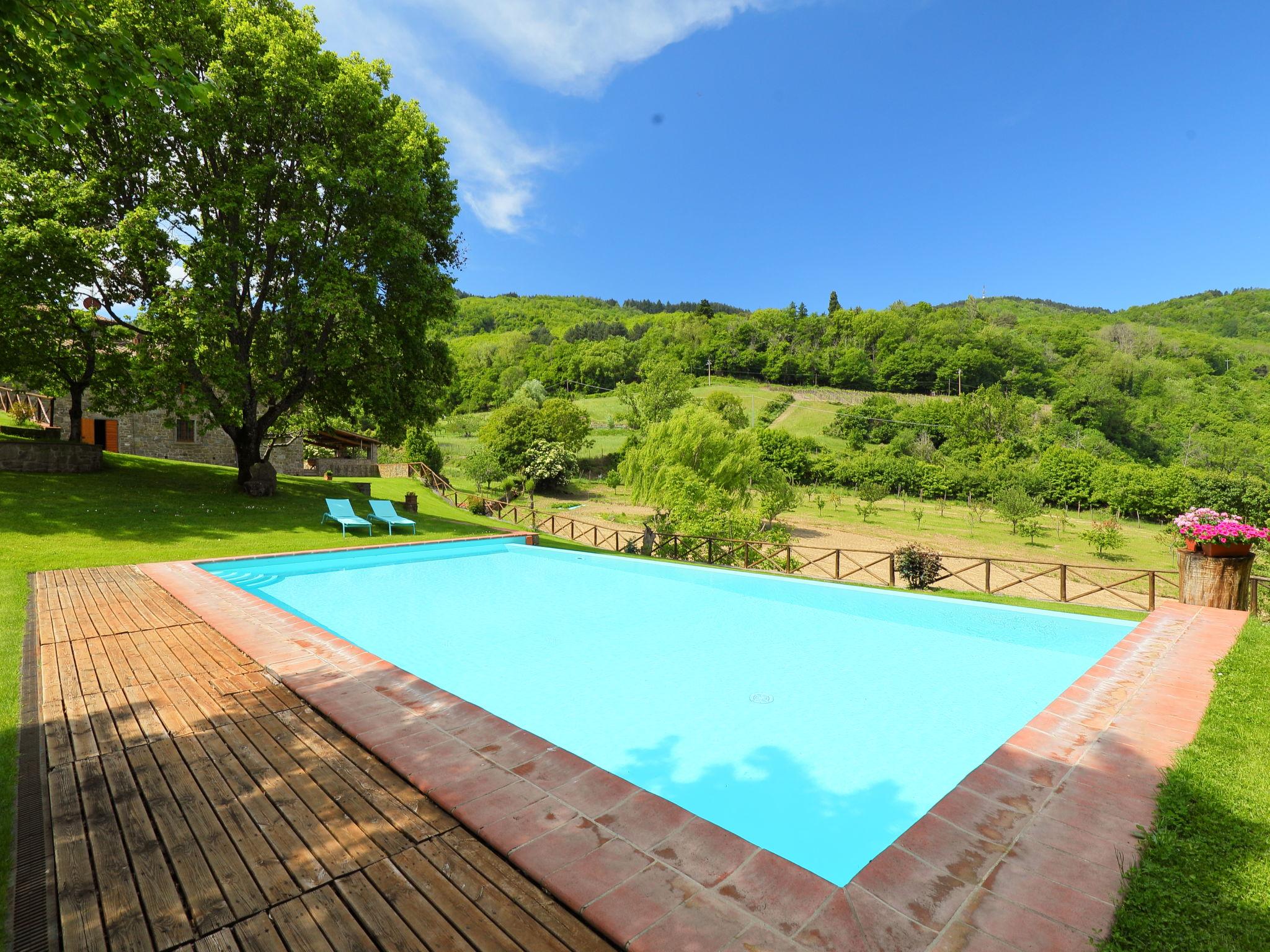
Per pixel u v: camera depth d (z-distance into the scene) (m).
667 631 8.12
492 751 3.45
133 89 4.45
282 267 15.60
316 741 3.64
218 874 2.37
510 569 12.66
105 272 14.38
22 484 14.49
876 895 2.22
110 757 3.41
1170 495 46.47
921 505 53.88
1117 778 3.15
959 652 7.22
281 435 23.34
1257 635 5.95
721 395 76.56
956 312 113.44
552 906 2.20
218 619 6.48
